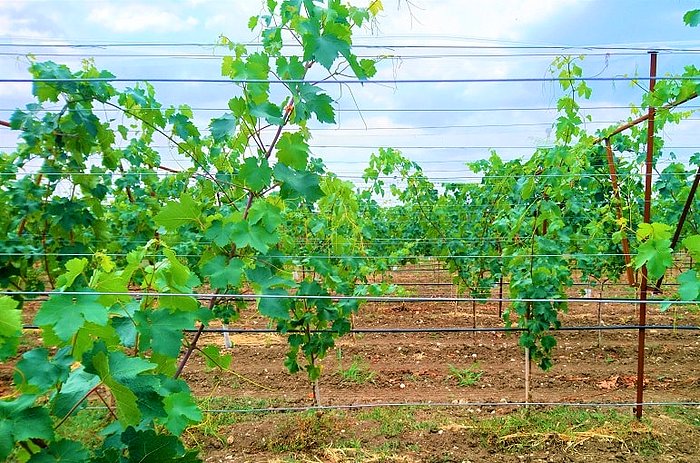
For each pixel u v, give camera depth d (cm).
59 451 145
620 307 823
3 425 139
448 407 447
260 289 254
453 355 593
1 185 365
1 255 350
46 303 158
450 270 685
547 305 410
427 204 763
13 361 546
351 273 458
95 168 446
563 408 441
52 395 160
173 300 198
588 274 683
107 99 351
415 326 721
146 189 546
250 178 233
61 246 377
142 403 155
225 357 250
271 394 491
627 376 525
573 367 556
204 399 466
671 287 628
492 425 403
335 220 453
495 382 513
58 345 171
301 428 401
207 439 391
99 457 146
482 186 782
